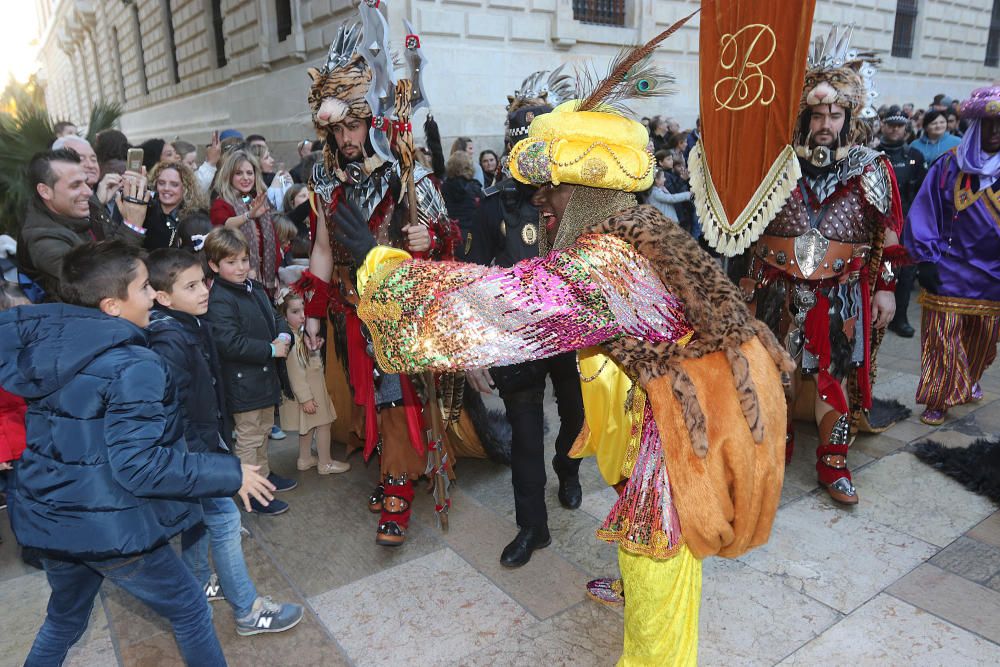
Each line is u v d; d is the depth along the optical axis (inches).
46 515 66.5
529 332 59.2
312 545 115.2
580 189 67.1
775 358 62.4
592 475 137.3
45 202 129.0
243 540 116.8
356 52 103.1
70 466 65.7
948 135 299.1
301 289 116.1
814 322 123.7
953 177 150.9
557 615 95.8
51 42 1545.3
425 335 61.4
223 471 69.0
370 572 107.2
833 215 120.4
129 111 920.3
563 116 65.6
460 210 253.6
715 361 60.7
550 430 159.2
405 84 102.8
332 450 154.0
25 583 108.6
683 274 59.8
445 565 108.5
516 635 92.0
